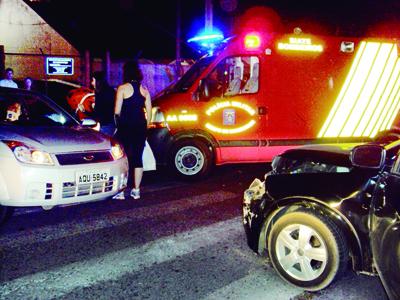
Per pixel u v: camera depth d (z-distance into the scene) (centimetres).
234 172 773
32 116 541
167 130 675
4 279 346
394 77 725
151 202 575
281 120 685
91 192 459
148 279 348
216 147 685
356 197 306
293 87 683
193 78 689
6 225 477
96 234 452
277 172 381
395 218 236
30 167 420
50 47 1777
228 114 675
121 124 549
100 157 474
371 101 718
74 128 525
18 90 556
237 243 428
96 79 673
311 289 322
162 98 692
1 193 421
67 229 466
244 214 379
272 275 356
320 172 332
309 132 696
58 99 1352
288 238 333
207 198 597
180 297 319
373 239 263
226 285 338
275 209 341
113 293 325
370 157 283
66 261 382
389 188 253
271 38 672
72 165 442
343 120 709
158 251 407
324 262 312
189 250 410
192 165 693
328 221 309
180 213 527
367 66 707
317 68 688
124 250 409
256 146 685
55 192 431
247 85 687
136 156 565
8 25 1806
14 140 434
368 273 303
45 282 342
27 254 397
